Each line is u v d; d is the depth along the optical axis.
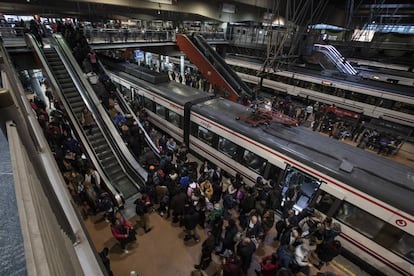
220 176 8.94
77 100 10.34
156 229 8.04
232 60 24.02
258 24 28.42
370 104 16.05
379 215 6.36
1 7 29.02
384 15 26.06
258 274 6.49
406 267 6.15
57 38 12.39
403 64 22.03
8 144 1.61
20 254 0.98
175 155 11.45
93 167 8.57
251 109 10.92
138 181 9.34
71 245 2.00
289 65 19.91
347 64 19.61
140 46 18.97
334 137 15.70
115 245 7.38
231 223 6.53
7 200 1.19
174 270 6.80
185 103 11.47
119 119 10.49
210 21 32.84
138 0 24.17
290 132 9.22
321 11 22.86
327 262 6.98
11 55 12.27
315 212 7.72
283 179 8.35
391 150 13.98
